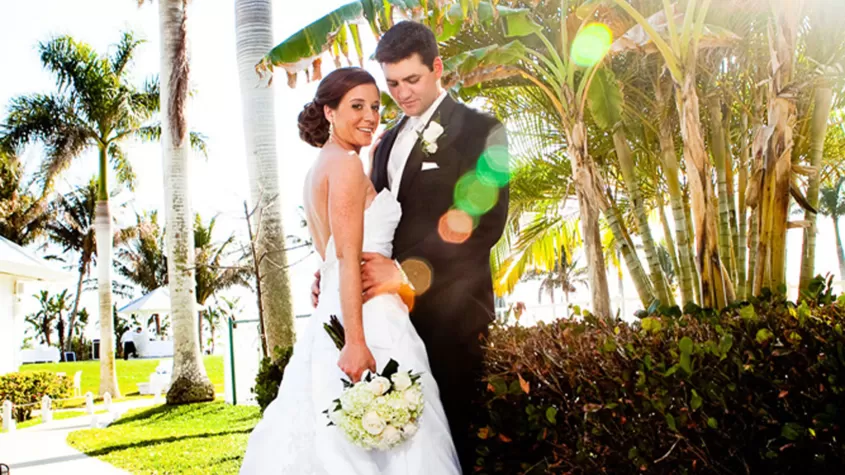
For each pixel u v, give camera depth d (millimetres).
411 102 2816
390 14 5195
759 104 5613
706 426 2232
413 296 2746
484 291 2793
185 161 15070
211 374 27797
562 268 47688
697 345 2311
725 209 6484
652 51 5688
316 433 2438
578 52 5941
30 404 15734
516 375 2744
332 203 2480
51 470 7887
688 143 4961
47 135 19250
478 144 2775
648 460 2311
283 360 5988
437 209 2730
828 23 5418
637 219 7324
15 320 19047
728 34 5586
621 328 3047
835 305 2426
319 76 5660
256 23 10469
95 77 19328
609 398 2451
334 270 2676
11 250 17797
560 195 9508
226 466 7211
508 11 5867
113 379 19953
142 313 31781
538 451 2746
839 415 2014
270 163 10367
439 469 2393
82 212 39094
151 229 40156
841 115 7789
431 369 2744
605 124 6723
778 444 2148
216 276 42438
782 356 2219
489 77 6465
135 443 9406
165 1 14758
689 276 6754
